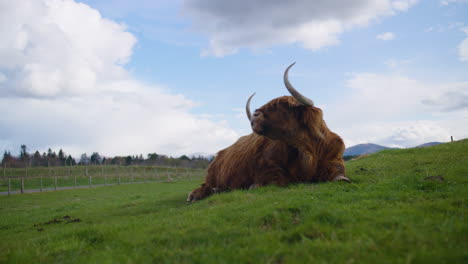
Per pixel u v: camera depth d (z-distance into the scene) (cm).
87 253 454
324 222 438
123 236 499
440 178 691
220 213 581
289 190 763
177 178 5988
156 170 8044
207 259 344
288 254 339
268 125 834
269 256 337
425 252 299
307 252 335
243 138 1118
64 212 1275
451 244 317
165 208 981
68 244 500
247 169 967
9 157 7431
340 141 911
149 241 453
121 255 402
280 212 496
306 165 862
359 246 334
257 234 421
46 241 562
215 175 1123
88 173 6769
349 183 805
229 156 1053
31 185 4797
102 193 2898
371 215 456
